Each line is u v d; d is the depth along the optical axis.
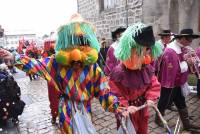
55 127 5.33
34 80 12.02
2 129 4.84
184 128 4.68
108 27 12.09
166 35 5.95
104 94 2.92
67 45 2.76
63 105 2.86
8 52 2.76
